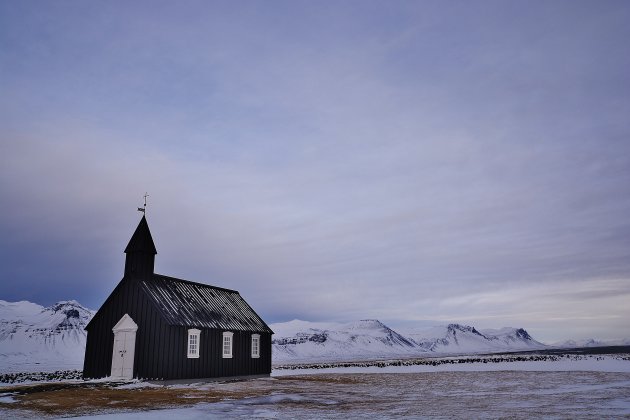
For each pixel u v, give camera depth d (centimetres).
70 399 2636
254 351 4838
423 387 3547
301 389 3403
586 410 2155
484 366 7200
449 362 9588
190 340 4019
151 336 3812
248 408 2333
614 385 3378
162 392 3125
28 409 2250
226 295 5172
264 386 3678
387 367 8206
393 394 3027
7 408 2278
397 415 2062
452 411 2177
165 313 3862
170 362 3769
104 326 4053
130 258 4184
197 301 4506
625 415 2000
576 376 4362
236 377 4491
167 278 4441
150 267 4247
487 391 3138
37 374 5716
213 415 2088
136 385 3500
